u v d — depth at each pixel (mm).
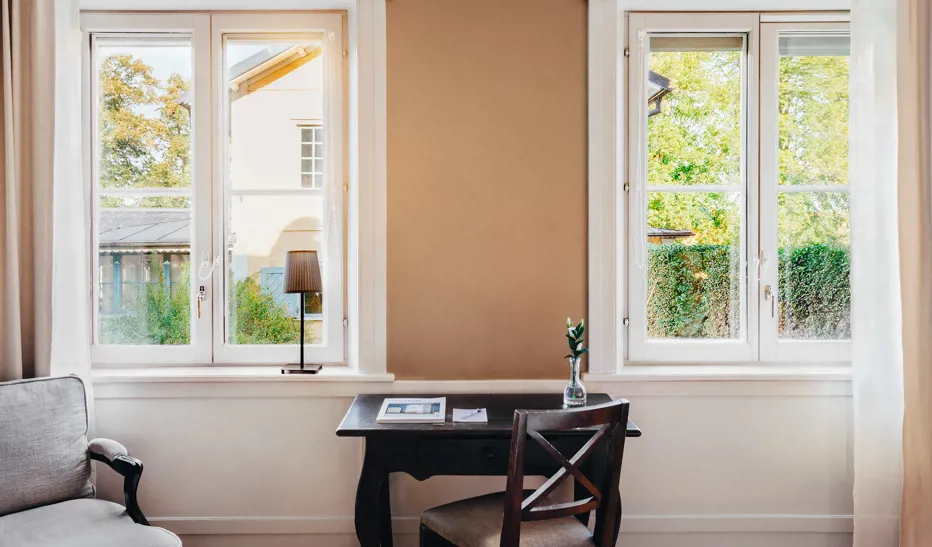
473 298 2254
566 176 2250
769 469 2258
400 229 2246
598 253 2230
